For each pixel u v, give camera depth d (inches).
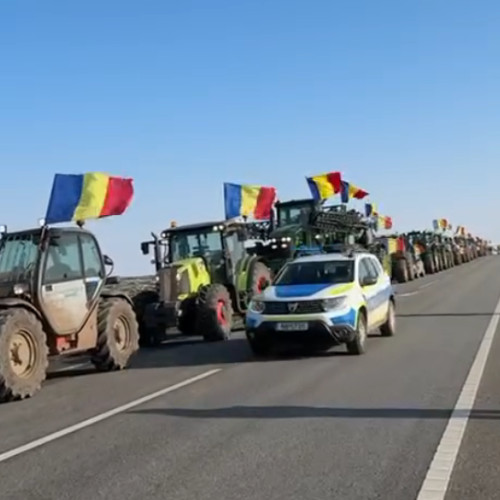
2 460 266.7
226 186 905.5
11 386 391.2
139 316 640.4
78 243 479.8
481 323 653.3
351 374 420.8
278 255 916.6
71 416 343.0
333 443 267.1
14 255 449.1
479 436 269.9
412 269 1595.7
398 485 217.8
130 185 585.9
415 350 508.1
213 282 701.3
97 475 241.1
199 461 251.4
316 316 494.0
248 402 351.3
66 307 457.4
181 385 414.3
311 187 1107.9
